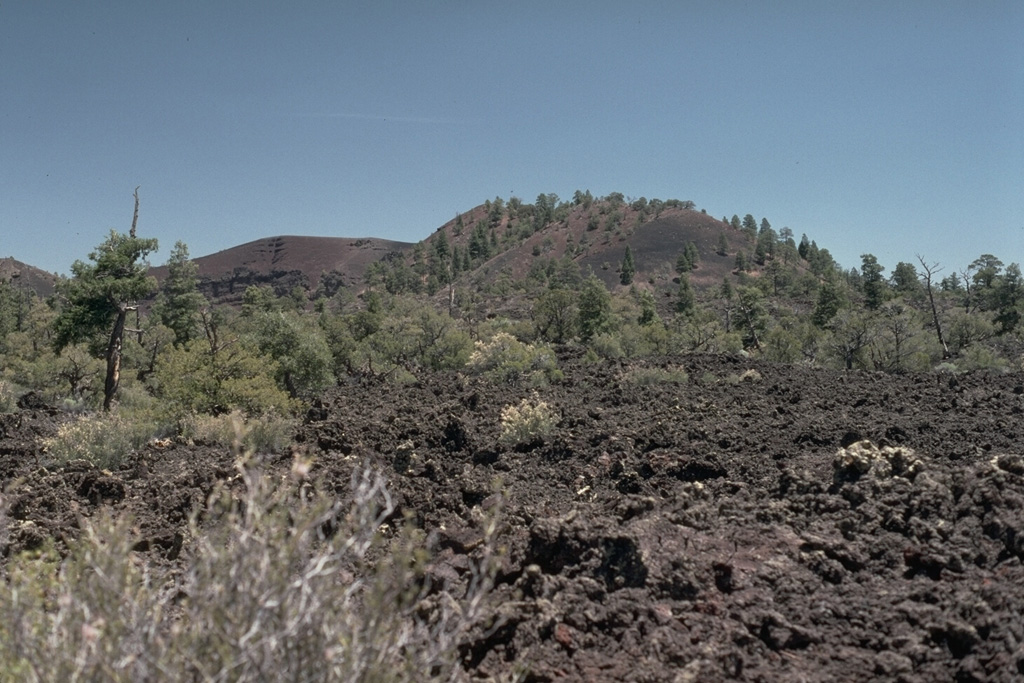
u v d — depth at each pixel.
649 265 176.38
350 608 3.75
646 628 4.93
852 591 5.27
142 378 31.62
